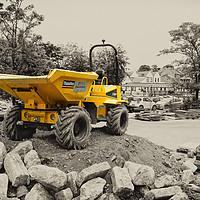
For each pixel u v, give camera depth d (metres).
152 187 4.66
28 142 5.07
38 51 13.70
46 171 4.11
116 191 4.18
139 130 13.35
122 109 7.23
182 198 4.31
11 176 4.05
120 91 8.10
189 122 17.28
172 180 4.91
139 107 24.11
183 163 6.43
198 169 6.41
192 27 28.88
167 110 23.95
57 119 5.36
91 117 6.79
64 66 22.72
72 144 5.34
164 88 62.25
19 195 3.97
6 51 12.81
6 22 13.60
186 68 30.81
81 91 5.97
